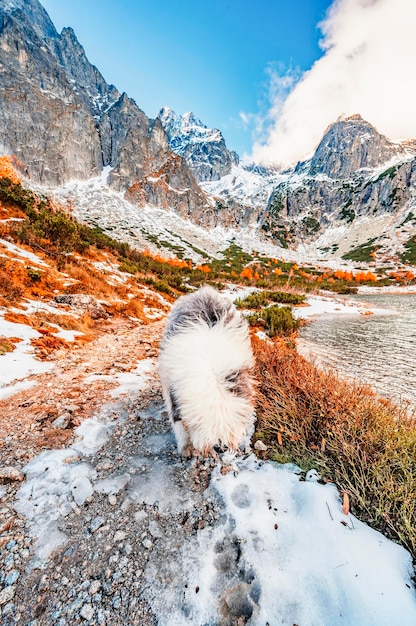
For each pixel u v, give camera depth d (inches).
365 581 58.1
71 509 79.3
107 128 5319.9
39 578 62.6
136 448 106.2
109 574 63.2
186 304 115.0
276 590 58.6
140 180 4849.9
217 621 55.1
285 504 78.2
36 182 3966.5
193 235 4131.4
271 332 373.4
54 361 191.8
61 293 351.3
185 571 63.5
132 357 220.5
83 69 7322.8
